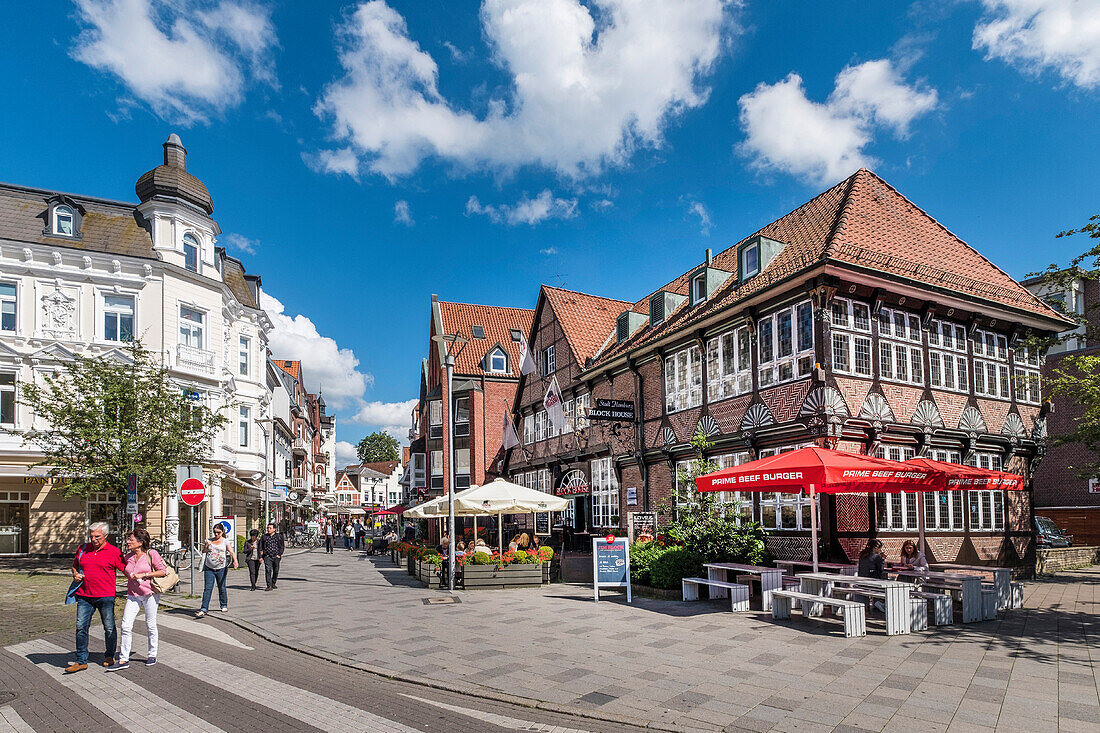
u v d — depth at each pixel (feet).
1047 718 20.63
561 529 85.97
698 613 40.16
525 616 40.34
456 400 128.16
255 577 58.18
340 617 41.29
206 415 71.51
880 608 39.47
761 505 55.77
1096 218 47.24
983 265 63.82
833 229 55.31
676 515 65.92
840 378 49.88
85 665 27.78
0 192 87.56
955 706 21.85
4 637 35.22
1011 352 62.08
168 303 91.56
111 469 61.05
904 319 54.49
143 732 20.33
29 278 85.10
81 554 28.32
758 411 55.77
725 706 22.34
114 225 91.86
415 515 69.00
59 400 64.13
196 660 29.94
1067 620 36.73
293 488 184.85
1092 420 54.34
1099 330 53.52
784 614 37.83
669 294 77.36
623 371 79.25
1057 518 87.10
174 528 81.51
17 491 83.97
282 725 20.88
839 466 34.71
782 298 53.52
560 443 96.58
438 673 27.14
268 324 126.72
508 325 138.72
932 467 37.29
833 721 20.71
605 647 31.30
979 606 36.52
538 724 21.01
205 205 99.76
